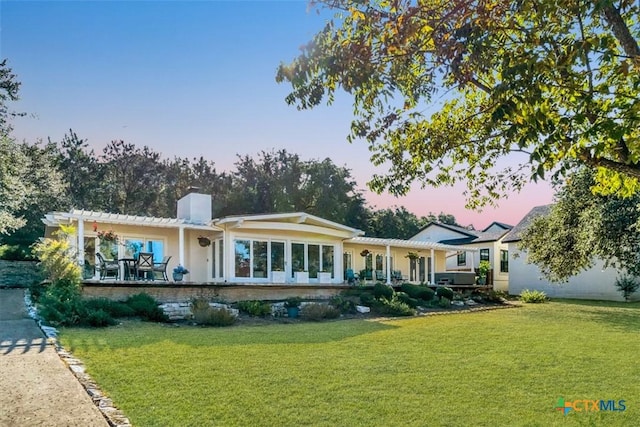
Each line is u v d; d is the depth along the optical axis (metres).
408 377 7.64
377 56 5.46
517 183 7.30
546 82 4.59
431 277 27.88
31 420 4.94
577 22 5.32
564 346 10.78
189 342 9.90
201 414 5.60
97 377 6.75
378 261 27.83
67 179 44.19
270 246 21.34
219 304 16.59
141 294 14.95
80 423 4.91
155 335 10.66
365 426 5.50
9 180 23.39
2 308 13.73
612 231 16.47
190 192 21.31
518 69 4.20
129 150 48.47
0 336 9.28
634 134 5.02
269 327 13.36
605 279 27.66
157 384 6.62
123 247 19.03
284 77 5.38
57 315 11.42
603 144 4.35
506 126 5.98
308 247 22.62
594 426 5.75
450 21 5.16
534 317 17.19
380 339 11.28
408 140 6.82
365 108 6.22
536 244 21.88
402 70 5.66
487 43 4.55
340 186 48.12
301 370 7.80
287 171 48.78
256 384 6.90
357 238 24.80
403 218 53.44
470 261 35.22
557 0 4.36
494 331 13.09
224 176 50.41
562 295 29.95
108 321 12.05
